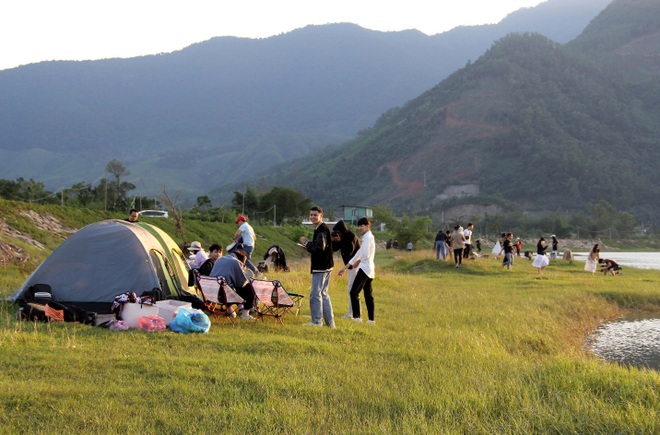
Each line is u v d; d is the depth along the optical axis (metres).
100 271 10.92
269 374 7.10
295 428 5.49
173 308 9.91
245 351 8.46
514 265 33.62
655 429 5.42
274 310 12.00
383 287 19.30
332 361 8.10
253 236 16.09
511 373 7.70
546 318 14.79
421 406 6.24
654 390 6.61
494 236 135.75
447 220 186.12
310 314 11.85
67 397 6.08
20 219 23.81
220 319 10.84
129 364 7.32
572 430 5.50
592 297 19.67
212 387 6.55
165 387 6.48
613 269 30.59
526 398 6.34
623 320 17.64
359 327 10.99
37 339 8.39
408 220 60.31
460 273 27.47
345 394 6.57
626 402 6.24
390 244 63.25
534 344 12.05
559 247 125.38
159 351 8.12
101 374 6.91
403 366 8.02
